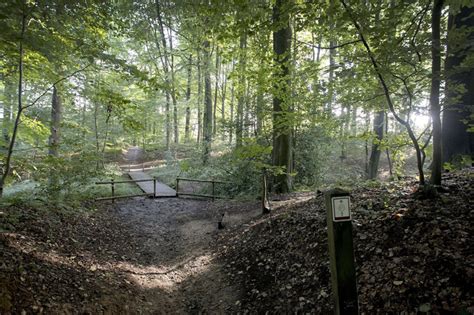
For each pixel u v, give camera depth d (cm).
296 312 394
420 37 446
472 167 657
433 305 304
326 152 1281
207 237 794
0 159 671
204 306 474
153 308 451
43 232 564
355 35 512
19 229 536
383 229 442
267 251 554
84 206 870
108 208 977
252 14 561
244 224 766
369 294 355
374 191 625
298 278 448
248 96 1152
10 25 503
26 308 320
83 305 373
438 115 486
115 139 1955
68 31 591
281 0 519
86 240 635
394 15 415
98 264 528
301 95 722
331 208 256
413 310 312
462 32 414
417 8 514
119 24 665
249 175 1202
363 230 462
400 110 563
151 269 601
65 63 642
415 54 472
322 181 1260
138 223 905
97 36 651
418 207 456
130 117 713
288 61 729
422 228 407
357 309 254
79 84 761
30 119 799
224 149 1658
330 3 446
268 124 1121
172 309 467
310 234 520
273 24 520
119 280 488
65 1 504
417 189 514
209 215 998
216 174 1388
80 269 467
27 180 1038
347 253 255
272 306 425
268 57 735
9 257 393
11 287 333
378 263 391
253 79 848
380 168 1705
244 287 493
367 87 572
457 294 302
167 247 757
